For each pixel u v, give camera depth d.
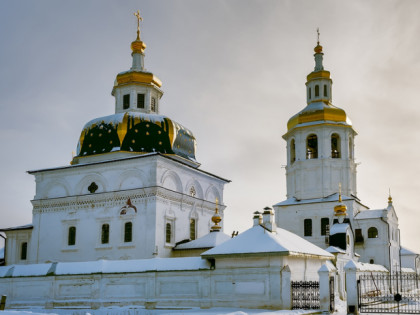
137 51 54.16
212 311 26.08
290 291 26.61
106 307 31.30
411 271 66.50
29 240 47.16
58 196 46.69
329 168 56.28
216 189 51.62
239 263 27.98
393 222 58.41
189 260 30.08
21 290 34.44
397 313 26.38
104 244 43.47
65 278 33.22
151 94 52.72
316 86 60.75
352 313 25.50
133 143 46.41
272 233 28.67
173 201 44.34
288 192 59.12
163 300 29.81
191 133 50.94
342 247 44.12
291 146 59.59
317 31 63.22
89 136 48.00
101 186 45.00
